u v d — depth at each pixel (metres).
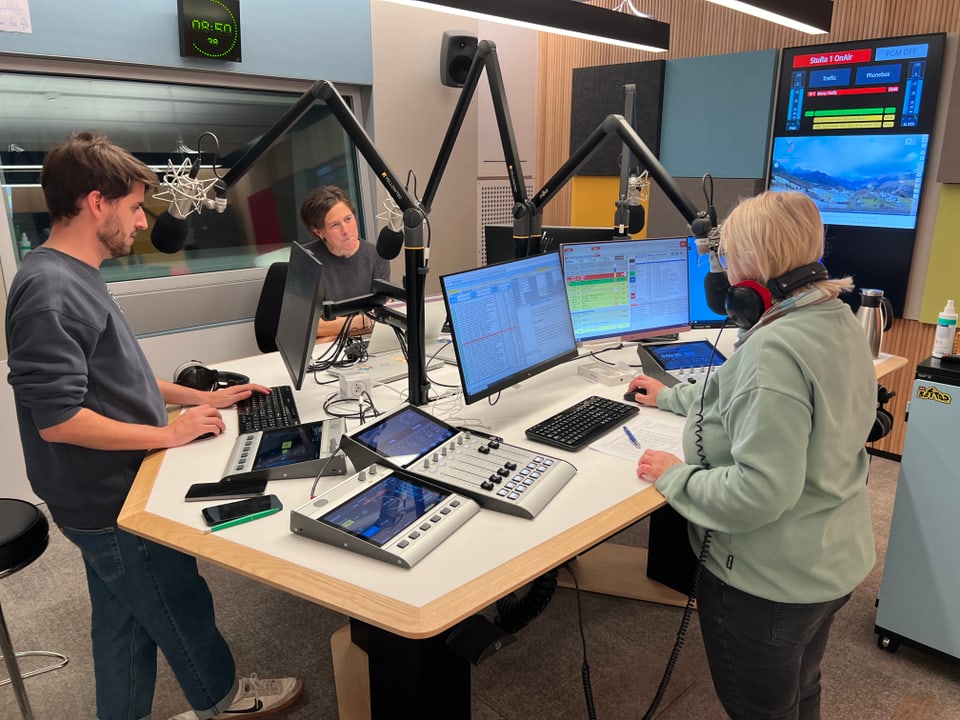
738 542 1.27
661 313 2.39
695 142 3.91
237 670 2.07
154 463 1.61
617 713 1.90
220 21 3.09
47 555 2.71
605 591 2.43
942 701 1.94
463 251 4.46
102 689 1.70
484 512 1.38
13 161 2.91
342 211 2.91
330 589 1.13
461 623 1.26
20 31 2.68
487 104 4.40
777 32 3.55
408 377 2.03
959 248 3.12
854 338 1.22
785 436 1.14
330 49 3.55
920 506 2.00
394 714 1.47
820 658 1.47
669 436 1.73
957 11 2.99
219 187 1.95
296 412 1.91
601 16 2.58
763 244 1.21
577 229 2.74
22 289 1.38
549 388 2.10
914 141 3.17
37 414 1.39
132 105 3.19
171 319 3.36
